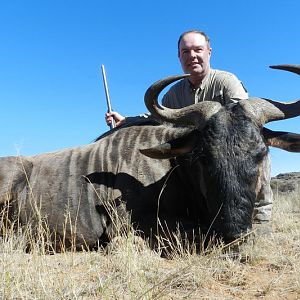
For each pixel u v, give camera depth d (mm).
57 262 1310
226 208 1324
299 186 4859
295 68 1530
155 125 1812
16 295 1016
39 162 1837
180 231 1511
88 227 1660
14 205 1747
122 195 1628
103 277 1165
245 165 1356
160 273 1181
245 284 1155
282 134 1553
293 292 1092
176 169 1653
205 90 1912
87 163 1745
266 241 1513
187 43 1905
